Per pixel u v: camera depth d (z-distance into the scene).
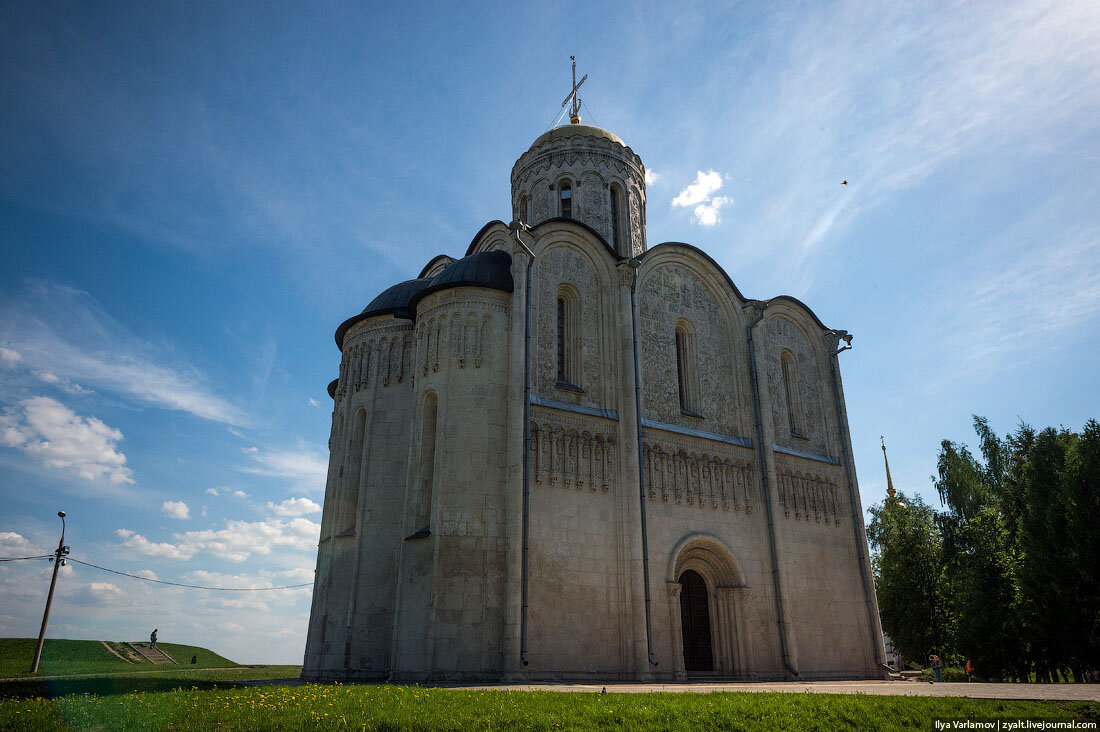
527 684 25.27
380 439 35.56
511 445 29.34
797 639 35.81
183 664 53.91
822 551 39.09
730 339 40.34
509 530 28.16
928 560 53.12
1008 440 42.94
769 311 43.06
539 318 32.53
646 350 36.03
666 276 38.56
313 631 34.25
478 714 15.16
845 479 42.31
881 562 58.66
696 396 37.56
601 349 34.34
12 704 16.88
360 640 32.16
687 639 33.78
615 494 31.72
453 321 31.30
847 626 38.44
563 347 34.06
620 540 30.97
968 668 40.66
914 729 14.92
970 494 51.19
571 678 27.53
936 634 51.28
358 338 38.50
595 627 29.02
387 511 34.22
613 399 33.47
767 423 38.53
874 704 16.55
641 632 29.41
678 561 33.41
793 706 16.36
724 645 33.62
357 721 14.34
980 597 40.38
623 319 34.50
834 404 43.88
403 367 36.50
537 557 28.48
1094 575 32.25
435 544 27.89
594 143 44.16
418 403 31.80
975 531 42.62
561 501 29.94
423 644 27.14
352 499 35.81
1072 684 21.53
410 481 30.81
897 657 65.88
